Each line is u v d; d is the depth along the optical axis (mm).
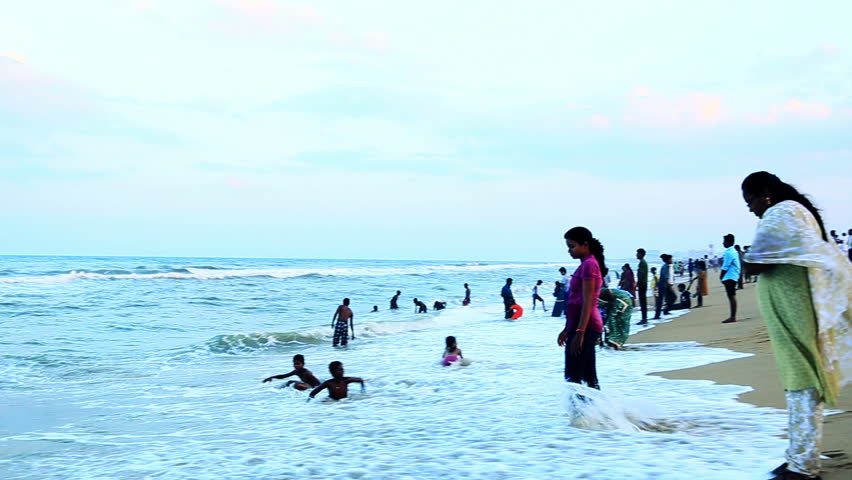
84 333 21078
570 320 5977
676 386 7500
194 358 16062
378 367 12758
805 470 3424
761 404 6133
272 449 5730
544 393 8008
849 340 3395
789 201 3537
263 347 18234
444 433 5922
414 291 50281
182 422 7961
